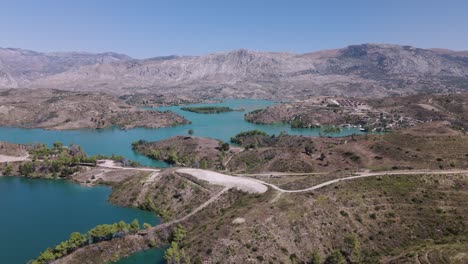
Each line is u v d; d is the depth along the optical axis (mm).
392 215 181125
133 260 175375
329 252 165500
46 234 198625
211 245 167250
